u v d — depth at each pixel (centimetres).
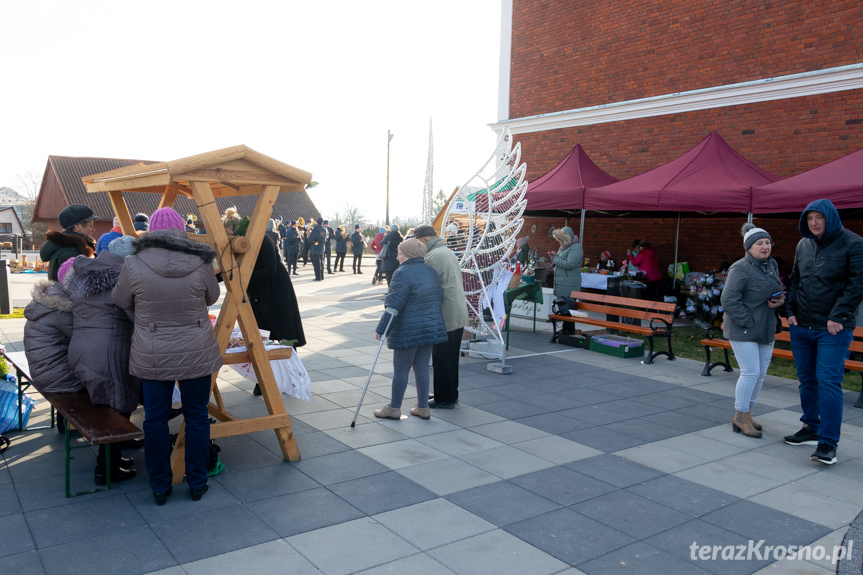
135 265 336
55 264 448
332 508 358
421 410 541
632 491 397
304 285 1728
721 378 733
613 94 1370
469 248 750
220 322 404
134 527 327
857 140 1030
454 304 564
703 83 1224
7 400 455
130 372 345
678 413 581
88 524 329
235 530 328
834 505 385
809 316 469
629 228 1387
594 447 480
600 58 1389
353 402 584
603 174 1223
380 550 312
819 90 1068
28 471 399
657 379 720
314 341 890
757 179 954
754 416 578
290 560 299
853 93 1032
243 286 407
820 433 458
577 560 308
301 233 2334
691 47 1238
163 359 336
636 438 505
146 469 381
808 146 1086
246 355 425
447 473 418
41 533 318
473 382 684
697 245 1270
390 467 425
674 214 1285
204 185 387
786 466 450
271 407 422
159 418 348
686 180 959
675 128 1266
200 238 395
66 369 395
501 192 829
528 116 1534
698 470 438
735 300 502
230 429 399
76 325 378
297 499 369
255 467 418
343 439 479
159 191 501
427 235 585
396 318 519
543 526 344
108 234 578
